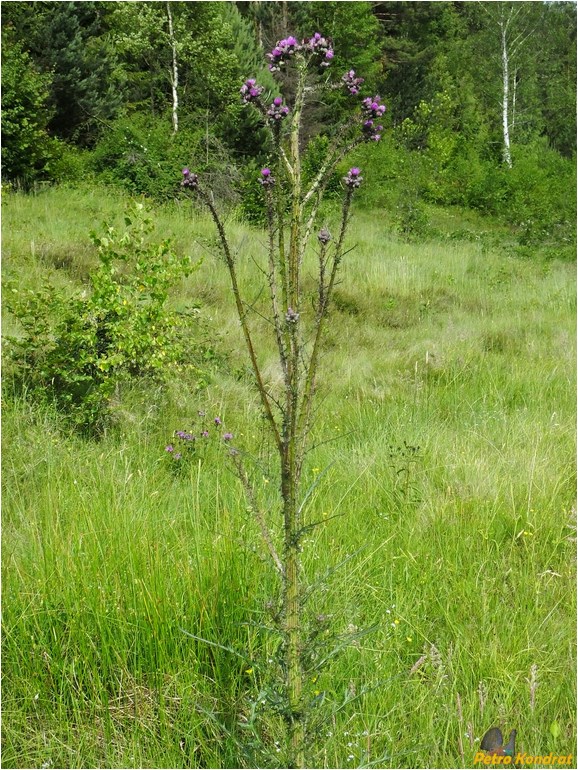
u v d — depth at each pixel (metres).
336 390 7.16
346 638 2.66
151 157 17.56
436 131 30.48
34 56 20.47
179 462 5.14
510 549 4.20
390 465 5.01
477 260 15.63
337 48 28.58
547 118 40.28
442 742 2.82
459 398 6.98
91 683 2.93
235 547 3.35
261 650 3.03
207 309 8.98
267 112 2.19
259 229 14.08
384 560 3.88
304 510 4.18
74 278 9.48
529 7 34.03
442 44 37.84
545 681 3.12
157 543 3.43
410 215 19.09
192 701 2.84
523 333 9.82
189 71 23.91
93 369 6.05
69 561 3.31
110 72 22.45
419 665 3.14
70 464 4.80
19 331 6.78
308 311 9.30
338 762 2.65
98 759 2.77
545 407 6.72
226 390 6.63
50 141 17.50
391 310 10.81
